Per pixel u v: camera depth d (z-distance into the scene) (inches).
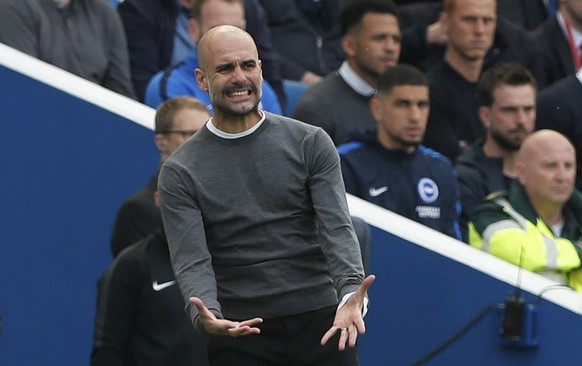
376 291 995.3
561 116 1212.5
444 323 992.2
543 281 982.4
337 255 637.9
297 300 654.5
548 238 1013.2
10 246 1021.8
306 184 653.3
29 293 1020.5
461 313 989.8
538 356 976.3
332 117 1120.8
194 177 650.8
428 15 1316.4
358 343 995.9
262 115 655.1
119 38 1114.7
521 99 1104.8
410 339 996.6
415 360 995.3
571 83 1223.5
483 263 986.1
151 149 1024.9
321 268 658.8
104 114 1024.2
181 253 649.6
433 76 1210.0
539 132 1026.7
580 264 1018.1
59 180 1026.1
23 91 1024.9
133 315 862.5
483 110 1121.4
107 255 1021.8
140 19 1157.1
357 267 636.7
